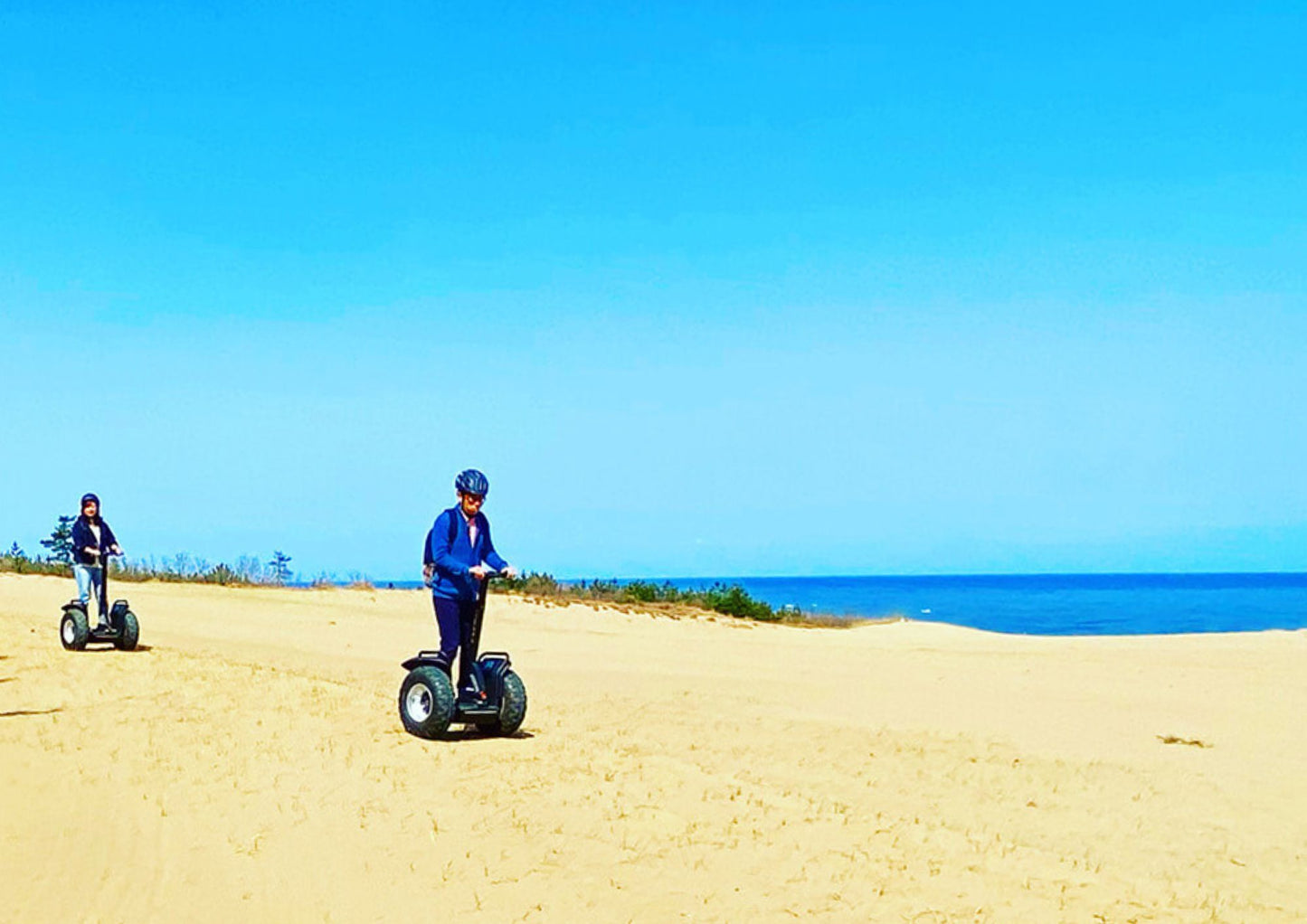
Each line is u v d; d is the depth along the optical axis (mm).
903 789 10570
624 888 7539
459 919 7133
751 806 9195
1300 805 10367
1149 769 11555
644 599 33250
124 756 10172
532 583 33188
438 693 10719
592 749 10781
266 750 10258
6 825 8523
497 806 8797
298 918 7160
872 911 7379
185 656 15953
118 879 7645
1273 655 21578
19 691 12938
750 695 15727
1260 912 7770
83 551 16562
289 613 25797
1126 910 7672
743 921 7176
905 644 24641
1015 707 15234
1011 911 7523
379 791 9141
